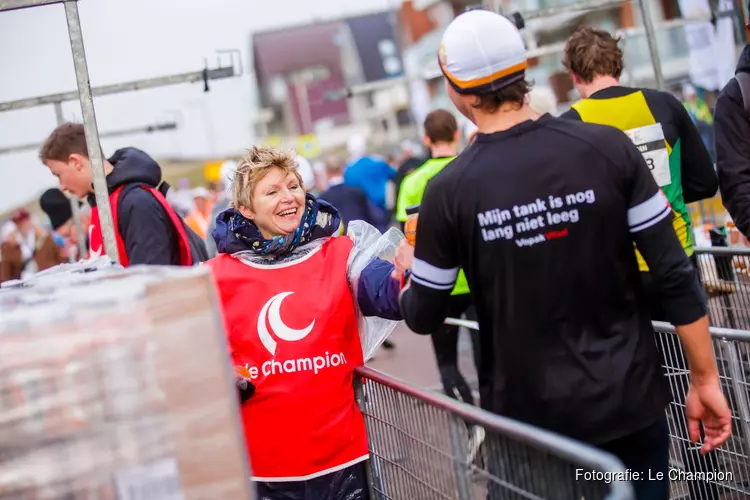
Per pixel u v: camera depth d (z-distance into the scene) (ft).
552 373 7.98
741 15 24.16
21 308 6.84
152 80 18.42
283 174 10.36
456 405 8.09
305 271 10.43
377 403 10.16
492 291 8.14
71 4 12.62
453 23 8.33
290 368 10.21
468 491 8.18
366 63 207.00
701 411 8.61
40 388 6.49
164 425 6.71
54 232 34.58
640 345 8.08
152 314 6.74
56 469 6.49
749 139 12.14
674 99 12.61
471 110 8.31
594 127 8.05
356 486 10.47
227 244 10.50
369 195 36.40
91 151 13.00
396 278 9.59
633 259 8.15
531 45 29.30
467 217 8.05
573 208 7.85
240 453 6.94
